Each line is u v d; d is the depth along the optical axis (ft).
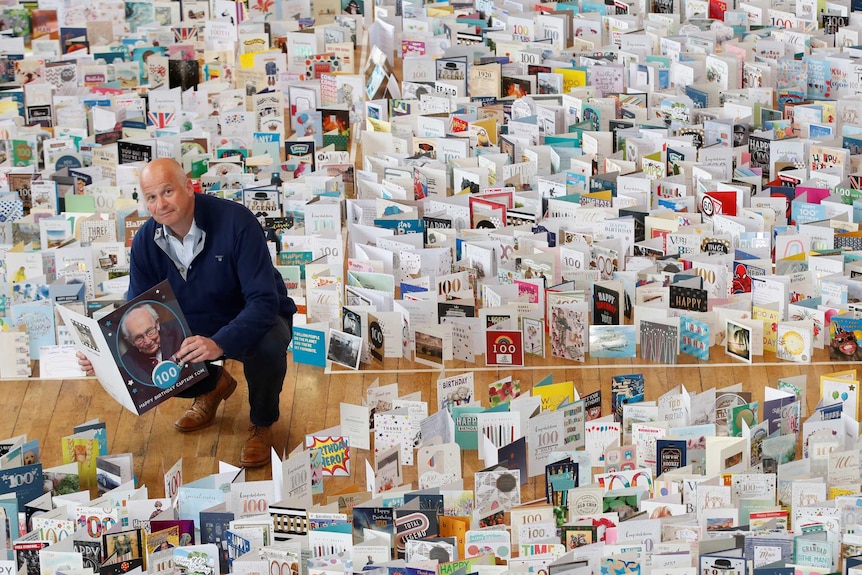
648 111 34.14
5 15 43.34
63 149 31.58
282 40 41.24
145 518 17.62
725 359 23.59
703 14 43.42
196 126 33.83
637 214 27.17
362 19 44.96
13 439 19.47
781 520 16.79
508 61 37.78
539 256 25.17
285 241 26.43
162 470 20.17
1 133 32.50
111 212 28.27
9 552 17.15
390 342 23.86
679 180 29.55
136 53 39.24
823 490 17.40
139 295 18.57
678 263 25.27
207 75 38.32
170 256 19.70
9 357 23.38
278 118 34.76
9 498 17.94
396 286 26.05
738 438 18.37
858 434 19.07
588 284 24.70
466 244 26.00
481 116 34.55
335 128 34.19
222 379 21.54
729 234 26.25
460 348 23.81
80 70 38.24
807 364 23.31
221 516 17.07
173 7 43.65
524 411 19.97
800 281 24.79
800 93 36.22
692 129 32.27
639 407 19.83
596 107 33.40
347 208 28.94
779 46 38.09
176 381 18.92
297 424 21.63
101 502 17.84
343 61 39.09
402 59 42.27
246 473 20.24
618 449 18.86
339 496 18.06
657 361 23.54
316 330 23.63
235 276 19.89
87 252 25.23
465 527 16.93
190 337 18.79
